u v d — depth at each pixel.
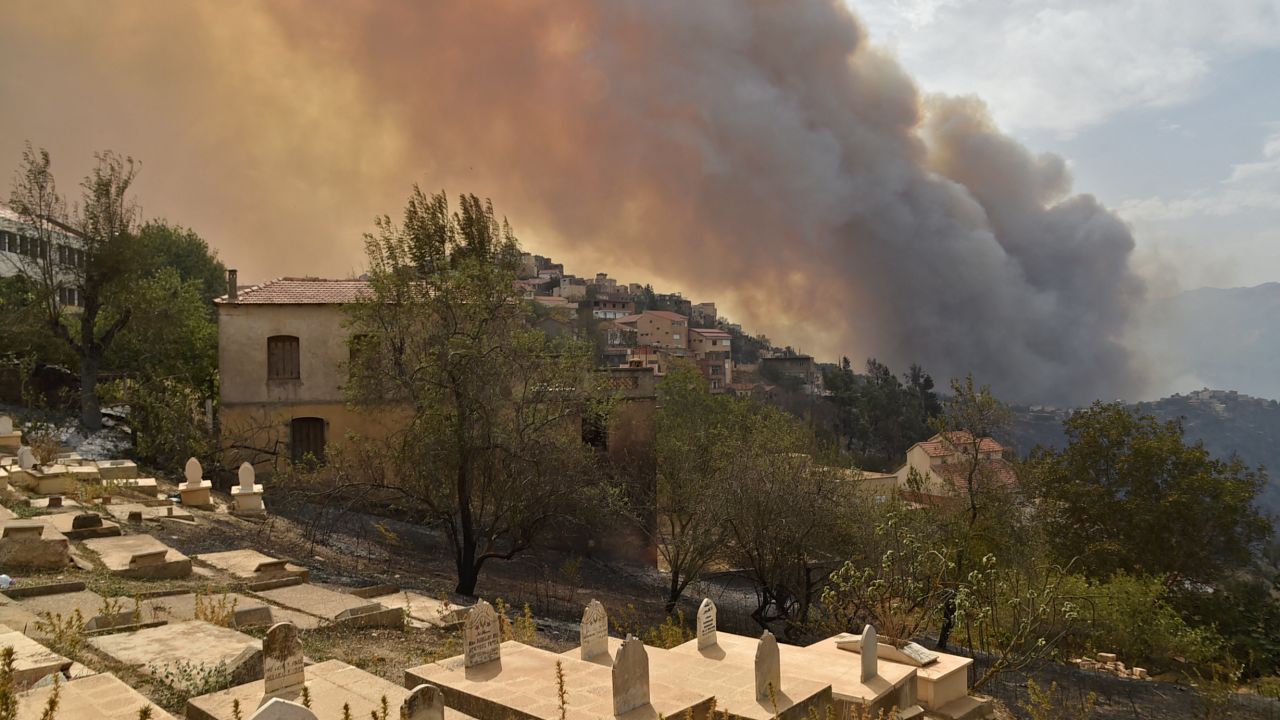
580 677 7.34
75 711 5.38
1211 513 32.22
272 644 6.20
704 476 27.20
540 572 25.34
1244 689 20.73
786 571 20.70
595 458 24.84
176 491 23.62
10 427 22.62
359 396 22.05
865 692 7.89
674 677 7.91
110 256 30.53
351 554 20.61
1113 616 22.67
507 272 21.64
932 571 15.45
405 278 21.23
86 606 9.79
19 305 32.78
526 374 20.78
